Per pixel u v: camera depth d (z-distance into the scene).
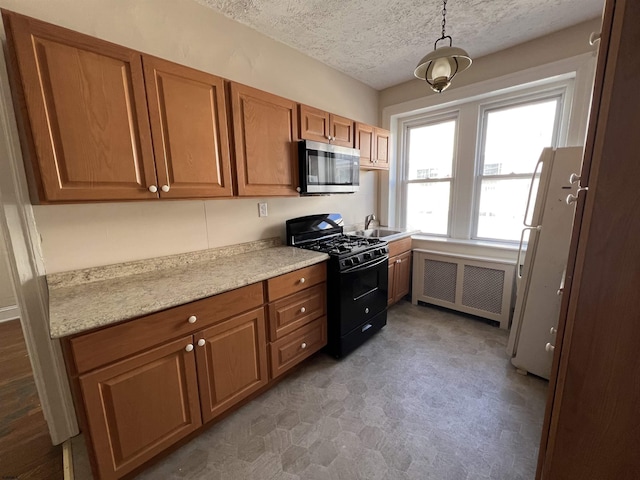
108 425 1.16
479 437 1.50
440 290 3.08
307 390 1.88
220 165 1.63
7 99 1.22
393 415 1.66
